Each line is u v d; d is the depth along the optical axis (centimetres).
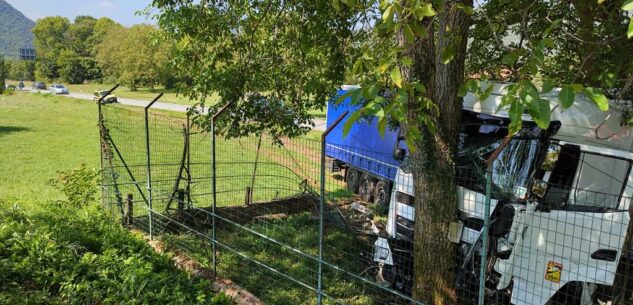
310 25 744
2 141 2419
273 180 1208
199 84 700
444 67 445
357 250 741
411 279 561
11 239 621
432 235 472
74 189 905
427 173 464
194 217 858
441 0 328
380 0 318
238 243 780
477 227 506
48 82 10875
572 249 459
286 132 815
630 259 491
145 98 5697
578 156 519
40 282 541
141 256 636
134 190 1057
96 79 10219
